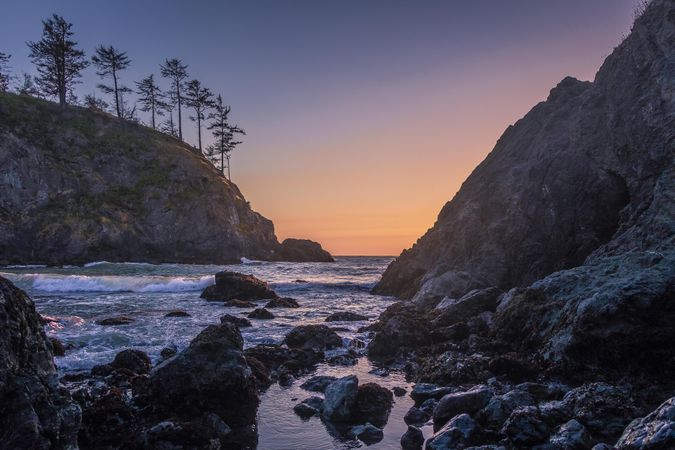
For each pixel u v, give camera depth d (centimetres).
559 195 2505
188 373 1007
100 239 6512
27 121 7494
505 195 2906
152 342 1667
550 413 865
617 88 2394
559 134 2875
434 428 916
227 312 2530
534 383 1084
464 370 1213
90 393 1045
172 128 10381
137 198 7438
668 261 1252
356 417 980
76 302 2808
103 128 8288
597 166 2389
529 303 1527
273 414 1002
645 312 1125
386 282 3594
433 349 1575
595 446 690
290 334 1738
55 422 631
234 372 1028
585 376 1138
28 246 6222
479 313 1902
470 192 3378
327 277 4903
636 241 1708
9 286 691
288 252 9119
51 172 6888
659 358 1087
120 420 919
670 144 1923
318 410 1016
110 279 3603
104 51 8825
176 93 9888
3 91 8119
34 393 626
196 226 7506
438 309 2109
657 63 2162
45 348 712
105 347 1578
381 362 1516
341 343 1731
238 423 948
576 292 1445
